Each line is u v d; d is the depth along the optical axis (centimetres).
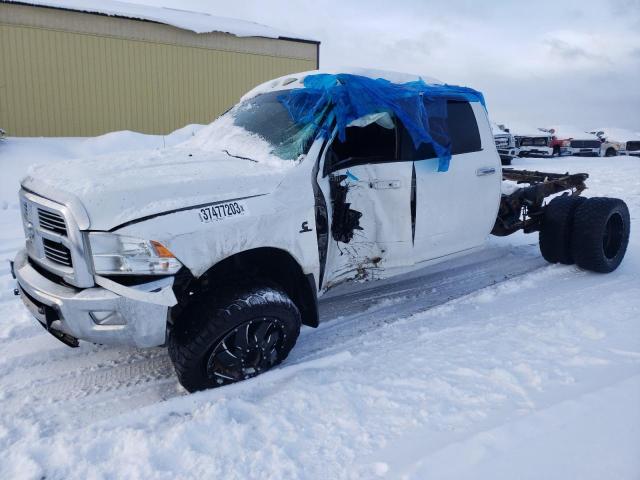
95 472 247
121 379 352
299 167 354
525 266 601
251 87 1891
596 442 250
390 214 407
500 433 258
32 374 356
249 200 321
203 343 301
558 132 2411
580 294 478
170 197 299
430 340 388
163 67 1714
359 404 299
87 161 368
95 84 1616
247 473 244
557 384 306
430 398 301
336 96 383
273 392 318
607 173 1525
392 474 236
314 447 261
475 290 522
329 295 510
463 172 454
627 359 334
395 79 450
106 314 285
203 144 440
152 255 284
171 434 270
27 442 276
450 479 229
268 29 1972
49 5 1503
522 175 679
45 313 303
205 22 1823
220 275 327
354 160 392
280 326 334
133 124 1697
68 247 290
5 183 1007
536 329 392
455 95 463
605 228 526
